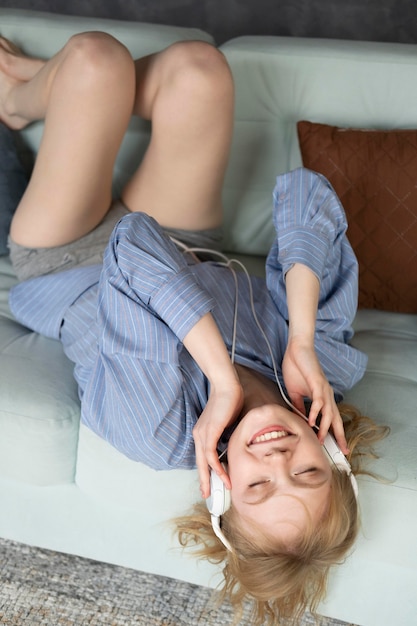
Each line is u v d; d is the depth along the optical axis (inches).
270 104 77.7
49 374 65.0
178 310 57.5
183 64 68.6
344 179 74.2
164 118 69.9
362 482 58.3
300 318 60.2
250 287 68.0
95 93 66.9
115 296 58.5
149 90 71.6
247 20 114.6
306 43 77.9
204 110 68.9
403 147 74.4
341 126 78.0
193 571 66.4
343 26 113.3
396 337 73.0
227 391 56.1
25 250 74.6
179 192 73.9
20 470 63.9
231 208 81.2
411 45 78.8
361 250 74.3
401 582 61.6
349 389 65.5
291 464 53.5
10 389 62.7
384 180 73.9
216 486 54.8
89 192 71.7
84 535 67.6
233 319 66.1
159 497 61.9
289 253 63.2
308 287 61.6
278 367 64.9
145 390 57.7
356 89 76.5
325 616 66.9
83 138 68.7
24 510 68.0
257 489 53.6
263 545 54.7
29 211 72.9
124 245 59.3
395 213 73.8
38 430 61.7
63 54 68.6
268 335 66.3
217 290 67.7
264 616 60.1
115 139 70.6
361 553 60.2
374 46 77.8
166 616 67.8
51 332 69.2
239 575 56.6
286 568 54.8
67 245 74.3
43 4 117.4
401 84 75.9
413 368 68.9
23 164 83.0
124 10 116.4
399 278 74.4
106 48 67.1
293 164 78.9
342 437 56.9
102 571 71.5
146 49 79.0
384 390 65.4
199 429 56.3
